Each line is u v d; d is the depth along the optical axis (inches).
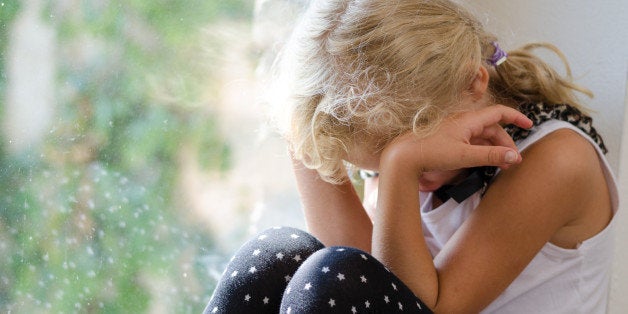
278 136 57.2
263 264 41.8
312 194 49.8
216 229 57.2
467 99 44.5
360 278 38.1
